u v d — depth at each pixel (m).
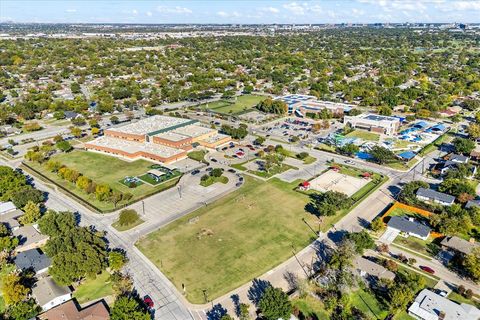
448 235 117.25
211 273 103.81
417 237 118.88
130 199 145.25
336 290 95.06
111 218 132.88
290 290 95.94
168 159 179.00
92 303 92.56
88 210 138.75
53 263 97.00
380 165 178.00
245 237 120.38
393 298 88.44
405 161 181.75
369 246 109.19
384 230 122.56
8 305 92.50
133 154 184.88
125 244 117.12
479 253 103.94
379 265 102.88
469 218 122.06
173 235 121.81
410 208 135.88
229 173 169.38
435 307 88.06
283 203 141.88
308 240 118.56
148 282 100.12
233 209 137.88
